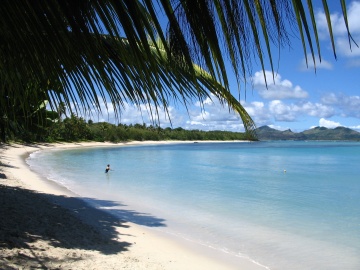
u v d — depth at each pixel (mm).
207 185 23594
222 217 13766
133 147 90500
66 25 1515
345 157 56188
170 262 7820
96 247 7949
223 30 1177
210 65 1242
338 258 9164
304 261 8859
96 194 18109
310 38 1051
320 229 12266
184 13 1215
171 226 11883
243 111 1489
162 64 1610
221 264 8250
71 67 1696
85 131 80062
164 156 57125
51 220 9836
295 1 1051
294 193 20859
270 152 73125
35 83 2121
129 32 1340
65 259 6562
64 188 19281
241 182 25609
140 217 13047
